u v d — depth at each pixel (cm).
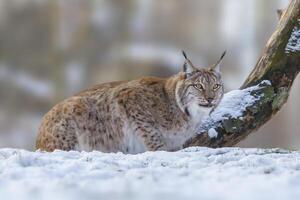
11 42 5062
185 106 1783
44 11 5112
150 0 5484
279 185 1221
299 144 4900
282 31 1894
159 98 1797
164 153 1600
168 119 1791
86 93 1825
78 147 1783
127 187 1210
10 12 5100
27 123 4728
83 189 1188
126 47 5091
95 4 5184
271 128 4700
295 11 1881
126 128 1791
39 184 1235
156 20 5494
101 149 1798
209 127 1878
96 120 1792
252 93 1909
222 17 5803
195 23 5706
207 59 5572
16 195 1142
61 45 5028
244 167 1438
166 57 4944
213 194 1147
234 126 1884
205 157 1551
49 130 1784
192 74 1772
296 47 1884
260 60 1930
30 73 5028
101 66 5066
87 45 5072
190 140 1877
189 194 1148
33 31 5103
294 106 5072
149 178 1310
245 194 1140
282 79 1903
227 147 1841
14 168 1380
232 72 5547
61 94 4850
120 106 1784
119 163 1468
